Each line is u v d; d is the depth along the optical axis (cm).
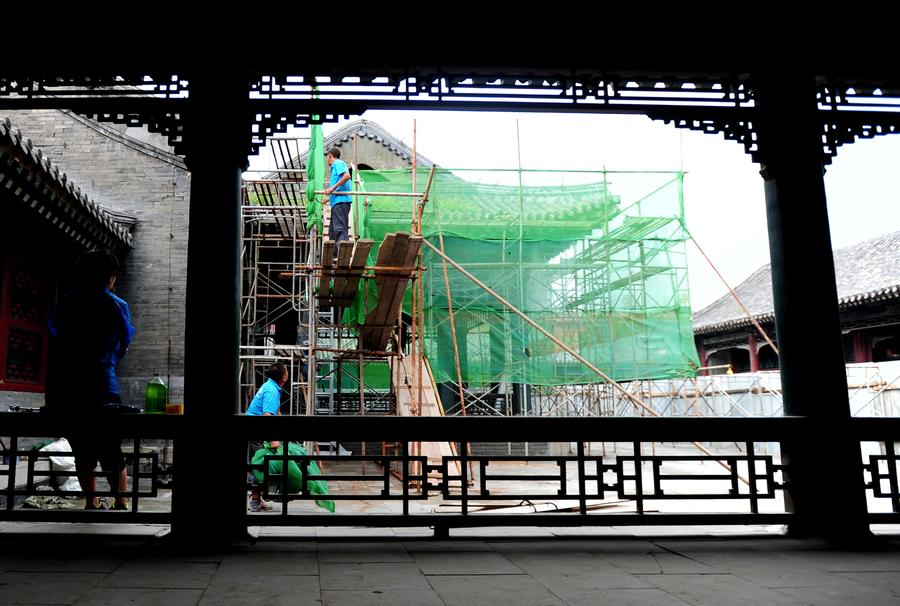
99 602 304
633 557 425
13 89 491
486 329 1365
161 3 480
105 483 852
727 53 523
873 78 541
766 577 371
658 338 1338
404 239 900
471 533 511
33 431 449
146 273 1235
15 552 417
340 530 512
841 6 514
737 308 3241
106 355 515
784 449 504
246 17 487
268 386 700
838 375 503
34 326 975
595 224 1353
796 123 523
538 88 523
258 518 457
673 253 1370
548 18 505
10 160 759
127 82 495
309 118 496
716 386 2052
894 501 495
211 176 475
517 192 1352
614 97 530
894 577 372
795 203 519
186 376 458
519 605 307
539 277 1361
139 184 1269
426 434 473
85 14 484
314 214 1027
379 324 1116
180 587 334
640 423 489
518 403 1633
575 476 1270
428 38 500
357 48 497
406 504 473
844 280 2745
